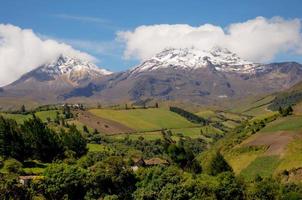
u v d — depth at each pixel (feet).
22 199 487.20
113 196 523.29
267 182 549.13
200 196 513.04
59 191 530.68
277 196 525.75
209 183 531.50
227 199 524.93
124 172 578.66
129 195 562.25
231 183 535.60
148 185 555.69
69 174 540.11
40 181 531.50
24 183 520.01
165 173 553.23
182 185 519.60
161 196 525.75
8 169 615.16
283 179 614.34
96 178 554.05
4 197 470.80
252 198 531.91
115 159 597.93
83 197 546.67
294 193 518.78
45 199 519.60
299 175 604.49
